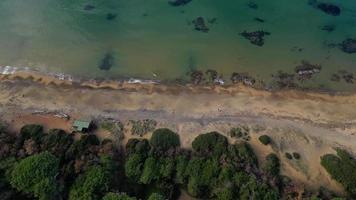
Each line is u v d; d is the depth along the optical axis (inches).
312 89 3201.3
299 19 3796.8
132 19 3745.1
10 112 2901.1
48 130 2768.2
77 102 3014.3
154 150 2613.2
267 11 3863.2
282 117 2957.7
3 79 3181.6
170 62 3356.3
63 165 2484.0
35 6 3860.7
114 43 3513.8
